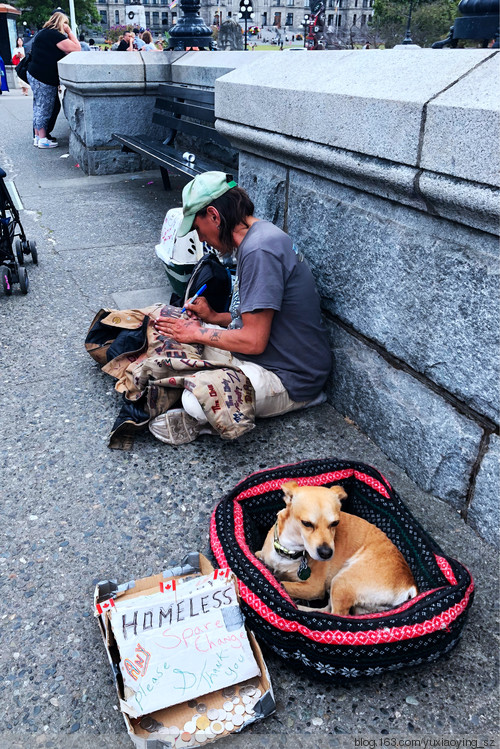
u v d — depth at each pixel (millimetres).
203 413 2850
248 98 3449
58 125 11867
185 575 2121
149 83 7879
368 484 2418
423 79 2316
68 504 2613
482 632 2078
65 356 3807
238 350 2818
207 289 3283
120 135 7828
